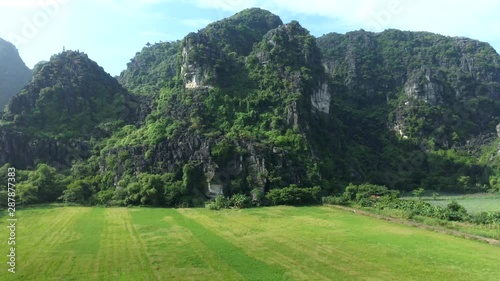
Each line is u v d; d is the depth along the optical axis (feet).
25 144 396.37
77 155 406.00
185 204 326.85
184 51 496.64
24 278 143.13
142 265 159.33
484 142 624.18
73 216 271.08
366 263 164.25
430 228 234.17
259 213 291.79
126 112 483.92
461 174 537.24
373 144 627.87
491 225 236.63
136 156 366.43
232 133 395.34
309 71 504.43
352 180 450.30
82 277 144.77
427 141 624.18
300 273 151.53
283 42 528.22
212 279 144.15
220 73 472.85
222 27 616.80
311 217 274.77
